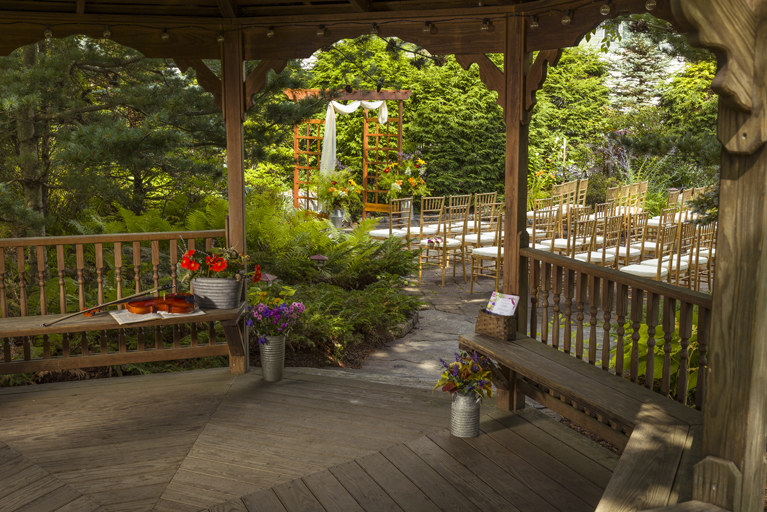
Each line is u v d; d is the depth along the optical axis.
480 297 8.33
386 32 4.64
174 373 5.14
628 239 8.49
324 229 8.73
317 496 3.27
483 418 4.28
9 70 6.17
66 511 3.12
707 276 8.45
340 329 5.98
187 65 4.98
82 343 4.86
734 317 1.96
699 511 1.99
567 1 3.88
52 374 5.25
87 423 4.15
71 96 7.23
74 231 7.40
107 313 4.75
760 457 2.03
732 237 1.95
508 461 3.66
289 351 5.88
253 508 3.16
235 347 5.04
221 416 4.27
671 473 2.55
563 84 18.14
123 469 3.54
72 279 6.38
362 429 4.08
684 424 3.06
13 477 3.45
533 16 4.12
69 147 6.04
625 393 3.47
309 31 4.79
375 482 3.42
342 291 7.08
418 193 14.48
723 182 1.96
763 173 1.86
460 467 3.59
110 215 7.74
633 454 2.72
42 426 4.10
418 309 7.59
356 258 8.02
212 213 7.16
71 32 4.80
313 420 4.21
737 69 1.78
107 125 6.38
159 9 4.89
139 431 4.04
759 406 1.97
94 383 4.88
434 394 4.71
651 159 14.78
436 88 16.70
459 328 7.00
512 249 4.46
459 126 16.81
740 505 1.99
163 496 3.26
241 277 4.85
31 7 4.74
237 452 3.76
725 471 2.00
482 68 4.40
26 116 6.52
